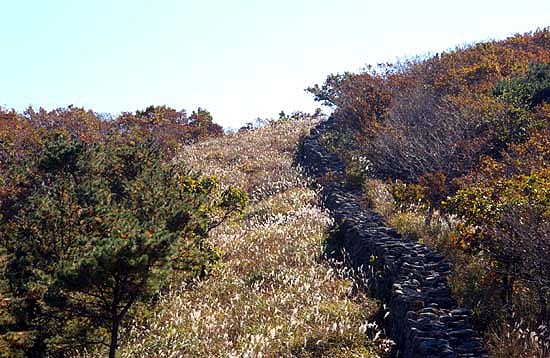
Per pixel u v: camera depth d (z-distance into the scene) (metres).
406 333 10.32
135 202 15.69
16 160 25.70
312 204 22.67
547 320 9.61
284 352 11.38
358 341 11.38
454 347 9.14
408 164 21.81
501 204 11.12
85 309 11.38
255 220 22.44
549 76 24.94
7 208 19.12
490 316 9.97
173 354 11.95
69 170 18.34
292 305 13.70
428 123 23.36
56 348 12.13
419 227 15.49
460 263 12.30
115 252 10.10
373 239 15.02
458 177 19.48
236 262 17.88
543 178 12.21
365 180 22.61
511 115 21.53
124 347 12.88
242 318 13.53
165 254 10.70
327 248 17.45
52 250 13.65
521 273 10.37
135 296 10.99
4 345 11.54
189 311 14.53
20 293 12.91
